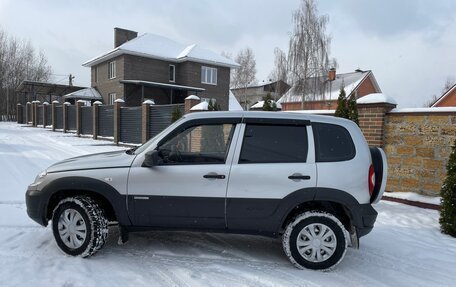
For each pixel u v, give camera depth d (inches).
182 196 149.0
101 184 151.5
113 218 169.8
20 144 647.1
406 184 273.4
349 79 1781.5
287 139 150.8
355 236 149.8
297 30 1254.3
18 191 270.1
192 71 1274.6
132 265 147.6
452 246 185.5
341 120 155.5
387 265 159.0
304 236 149.3
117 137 740.0
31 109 1445.6
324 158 148.7
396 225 218.8
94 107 843.4
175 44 1371.8
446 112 250.7
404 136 272.8
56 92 1647.4
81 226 152.6
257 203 147.1
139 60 1202.6
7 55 2096.5
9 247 161.6
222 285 132.3
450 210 201.5
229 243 178.5
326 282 138.6
